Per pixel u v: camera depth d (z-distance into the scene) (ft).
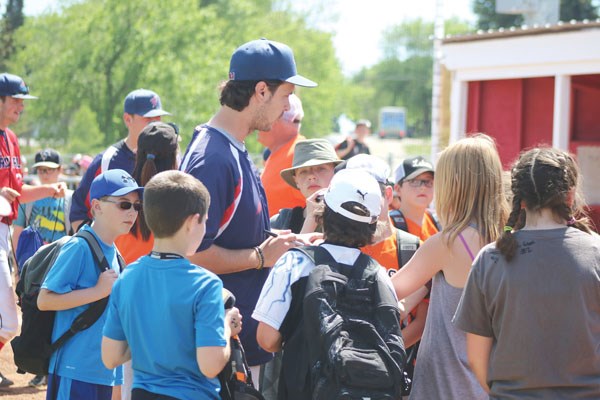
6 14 173.78
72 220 18.98
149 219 10.41
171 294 10.12
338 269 10.71
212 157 11.94
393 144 257.75
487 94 35.88
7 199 19.99
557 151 10.09
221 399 10.64
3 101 21.12
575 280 9.39
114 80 134.62
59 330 13.21
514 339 9.50
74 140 139.74
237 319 10.73
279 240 12.40
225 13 168.66
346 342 10.09
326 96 184.34
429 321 11.56
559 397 9.38
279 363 13.78
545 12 41.47
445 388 11.18
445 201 11.58
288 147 18.57
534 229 9.83
